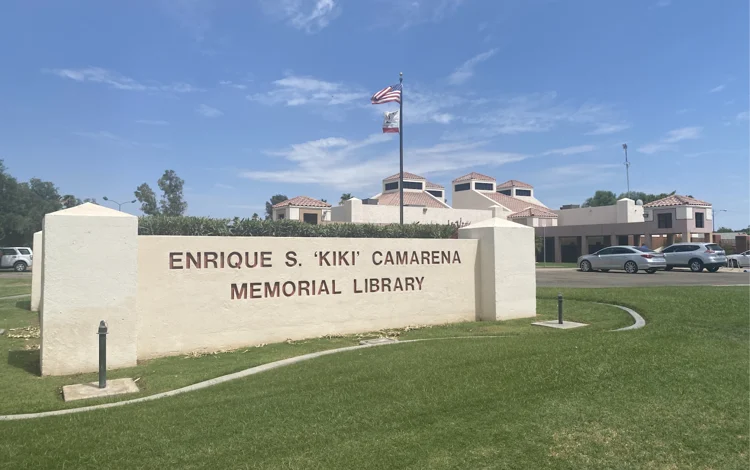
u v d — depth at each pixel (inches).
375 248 464.1
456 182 2559.1
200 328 369.7
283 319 408.8
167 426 206.8
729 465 180.2
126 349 324.2
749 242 1760.6
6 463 172.4
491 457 180.1
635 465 178.2
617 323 478.9
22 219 2148.1
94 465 171.5
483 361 302.7
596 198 3671.3
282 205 1801.2
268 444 188.5
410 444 188.7
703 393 244.5
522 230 545.3
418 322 488.7
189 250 367.6
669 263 1221.7
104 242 320.8
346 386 259.4
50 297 306.3
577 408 223.8
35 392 270.1
